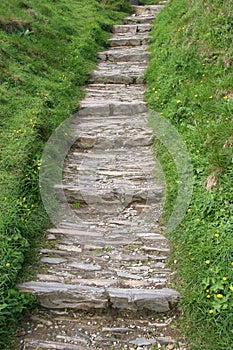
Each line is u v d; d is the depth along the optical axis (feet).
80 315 13.38
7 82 24.03
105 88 29.43
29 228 15.76
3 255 13.78
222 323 11.88
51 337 12.53
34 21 32.83
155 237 16.25
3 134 19.98
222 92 21.27
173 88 24.76
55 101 24.85
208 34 25.81
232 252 13.30
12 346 12.11
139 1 51.55
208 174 16.85
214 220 14.89
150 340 12.39
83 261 15.21
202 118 20.48
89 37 35.70
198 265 13.75
